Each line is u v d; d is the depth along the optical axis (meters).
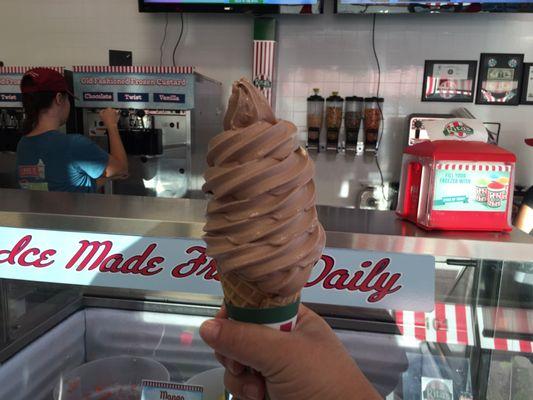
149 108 2.61
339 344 0.58
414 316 0.99
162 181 2.70
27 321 1.02
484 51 3.13
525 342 0.91
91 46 3.40
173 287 0.89
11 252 0.93
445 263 0.92
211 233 0.60
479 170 0.91
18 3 3.40
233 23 3.29
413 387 0.97
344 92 3.27
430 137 1.02
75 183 2.20
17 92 2.70
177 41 3.34
